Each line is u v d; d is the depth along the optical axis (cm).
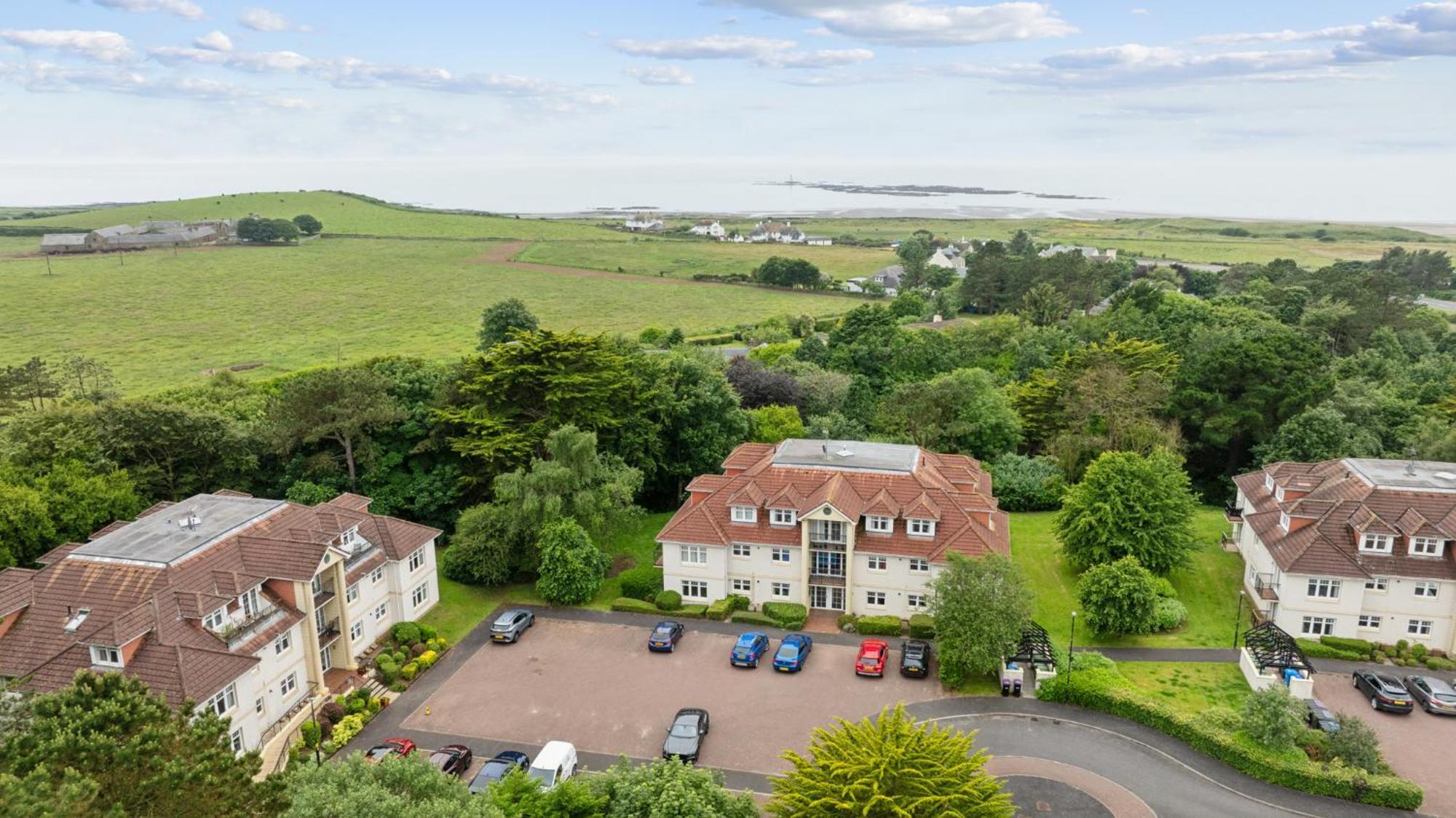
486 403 7750
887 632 6078
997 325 14050
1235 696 5309
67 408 7388
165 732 2722
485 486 7819
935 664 5706
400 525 6281
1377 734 4856
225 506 5853
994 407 9444
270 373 14300
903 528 6269
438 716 5194
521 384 7888
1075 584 6856
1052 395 10306
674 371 9000
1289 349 9594
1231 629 6188
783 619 6206
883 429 9681
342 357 15700
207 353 15875
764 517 6475
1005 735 4903
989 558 5475
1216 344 11706
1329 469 6825
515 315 13825
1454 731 4900
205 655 4556
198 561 5088
